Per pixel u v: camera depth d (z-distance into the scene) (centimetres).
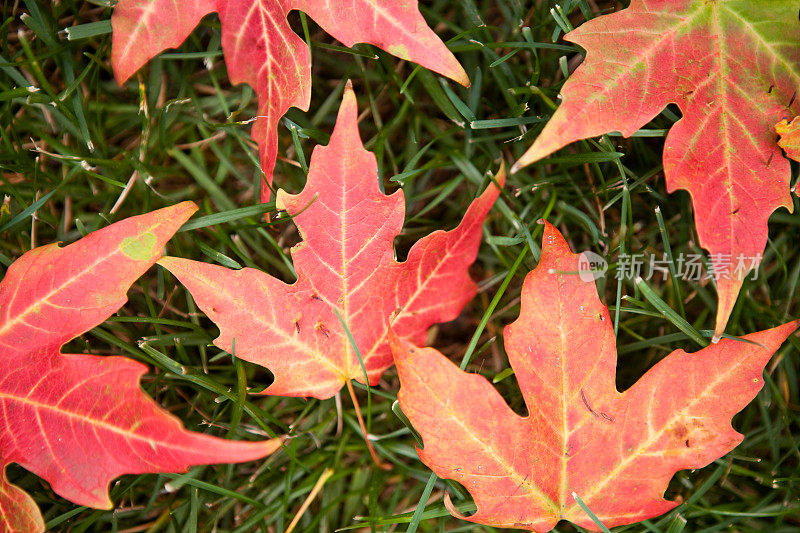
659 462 32
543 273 32
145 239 32
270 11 33
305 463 37
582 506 32
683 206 37
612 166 38
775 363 37
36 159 36
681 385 32
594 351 32
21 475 36
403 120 39
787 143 32
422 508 34
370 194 32
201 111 37
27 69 37
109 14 37
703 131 32
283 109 33
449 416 31
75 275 32
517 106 37
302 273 32
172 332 37
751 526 36
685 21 33
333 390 34
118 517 36
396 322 33
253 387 37
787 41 33
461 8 38
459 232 33
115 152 38
